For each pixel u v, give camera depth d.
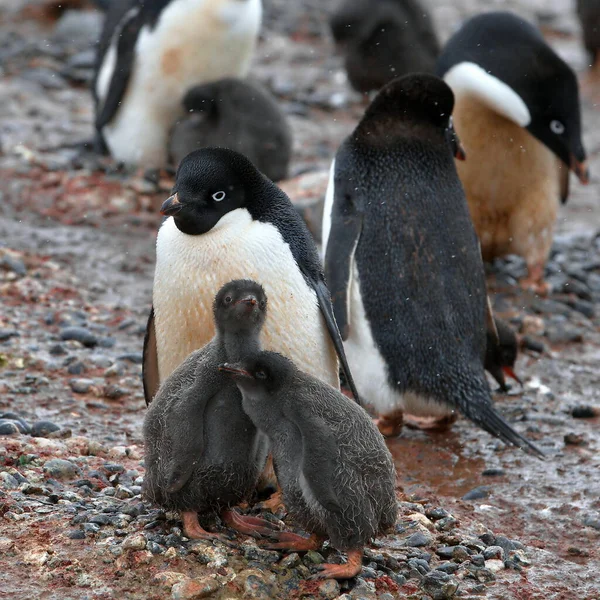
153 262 16.95
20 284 15.14
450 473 11.28
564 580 8.99
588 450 11.83
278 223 9.68
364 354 11.73
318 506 7.82
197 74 19.75
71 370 12.55
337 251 11.75
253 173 9.66
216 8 19.17
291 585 8.03
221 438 7.97
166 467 7.96
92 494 9.27
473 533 9.55
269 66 29.11
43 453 9.99
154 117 20.02
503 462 11.55
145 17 19.53
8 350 12.88
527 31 15.94
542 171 16.38
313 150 23.39
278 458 7.88
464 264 11.93
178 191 9.38
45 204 18.59
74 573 8.00
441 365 11.52
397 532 9.25
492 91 15.52
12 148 20.84
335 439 7.73
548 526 10.09
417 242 11.73
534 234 16.78
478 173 16.45
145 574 8.00
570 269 18.05
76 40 28.64
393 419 12.04
